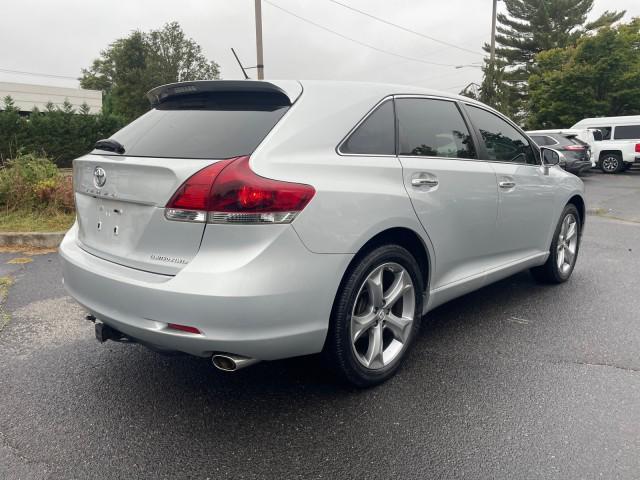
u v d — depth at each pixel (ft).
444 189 10.34
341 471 7.28
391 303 9.59
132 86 172.86
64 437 8.09
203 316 7.26
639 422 8.38
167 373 10.28
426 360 10.73
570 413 8.67
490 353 11.07
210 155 7.89
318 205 7.90
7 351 11.27
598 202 39.88
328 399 9.21
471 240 11.39
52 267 18.11
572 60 89.76
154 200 7.86
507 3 138.72
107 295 8.18
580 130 66.54
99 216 9.07
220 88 9.09
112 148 9.11
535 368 10.35
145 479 7.14
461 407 8.89
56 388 9.66
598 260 19.66
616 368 10.32
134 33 178.70
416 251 10.33
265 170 7.61
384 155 9.39
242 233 7.36
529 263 14.20
